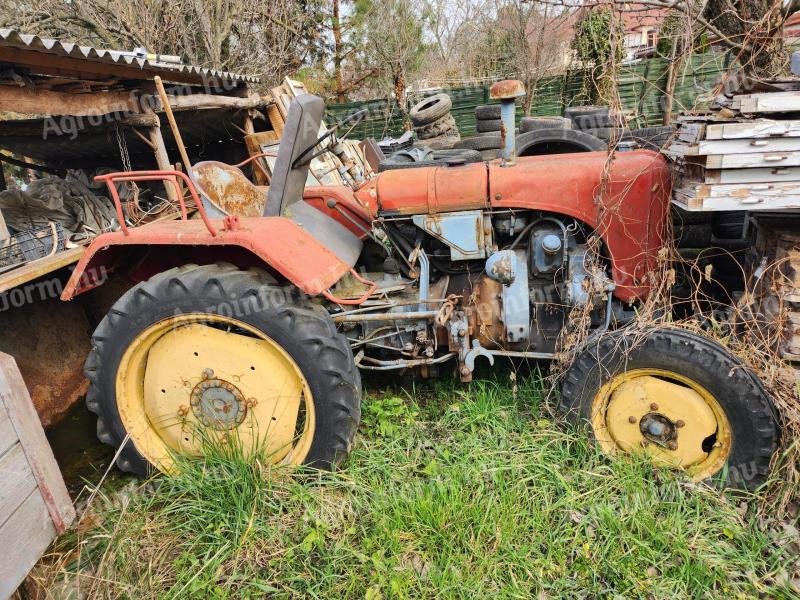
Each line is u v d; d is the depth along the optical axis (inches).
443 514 76.0
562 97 374.0
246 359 85.7
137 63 151.3
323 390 83.2
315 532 76.6
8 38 111.0
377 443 95.0
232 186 112.0
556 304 95.8
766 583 67.7
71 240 126.3
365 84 475.2
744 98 71.6
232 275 84.0
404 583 68.9
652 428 82.4
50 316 122.0
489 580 69.4
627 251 91.9
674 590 67.0
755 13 109.3
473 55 455.2
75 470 99.8
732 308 88.1
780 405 77.2
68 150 211.9
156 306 83.4
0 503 64.4
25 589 73.1
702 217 97.0
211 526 79.5
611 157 88.6
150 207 162.1
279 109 251.0
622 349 81.7
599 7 121.0
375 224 100.1
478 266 100.3
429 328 99.5
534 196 92.3
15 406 68.4
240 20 380.8
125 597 71.6
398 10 430.9
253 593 70.9
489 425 96.9
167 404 90.4
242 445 87.4
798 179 71.6
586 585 68.4
